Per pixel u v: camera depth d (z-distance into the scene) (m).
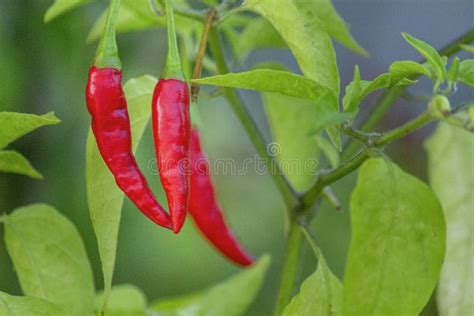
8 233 0.54
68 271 0.54
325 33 0.48
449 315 0.59
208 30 0.52
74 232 0.54
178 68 0.48
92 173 0.49
